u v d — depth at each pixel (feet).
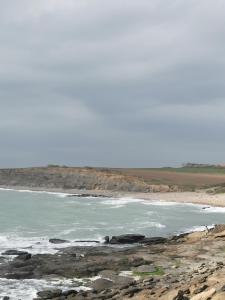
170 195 354.74
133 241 149.28
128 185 422.41
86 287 98.43
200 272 95.86
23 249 137.80
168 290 80.28
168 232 179.22
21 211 248.73
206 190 367.45
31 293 94.94
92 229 182.70
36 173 496.23
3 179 501.97
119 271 109.09
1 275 107.55
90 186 446.60
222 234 145.07
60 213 240.32
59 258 123.03
